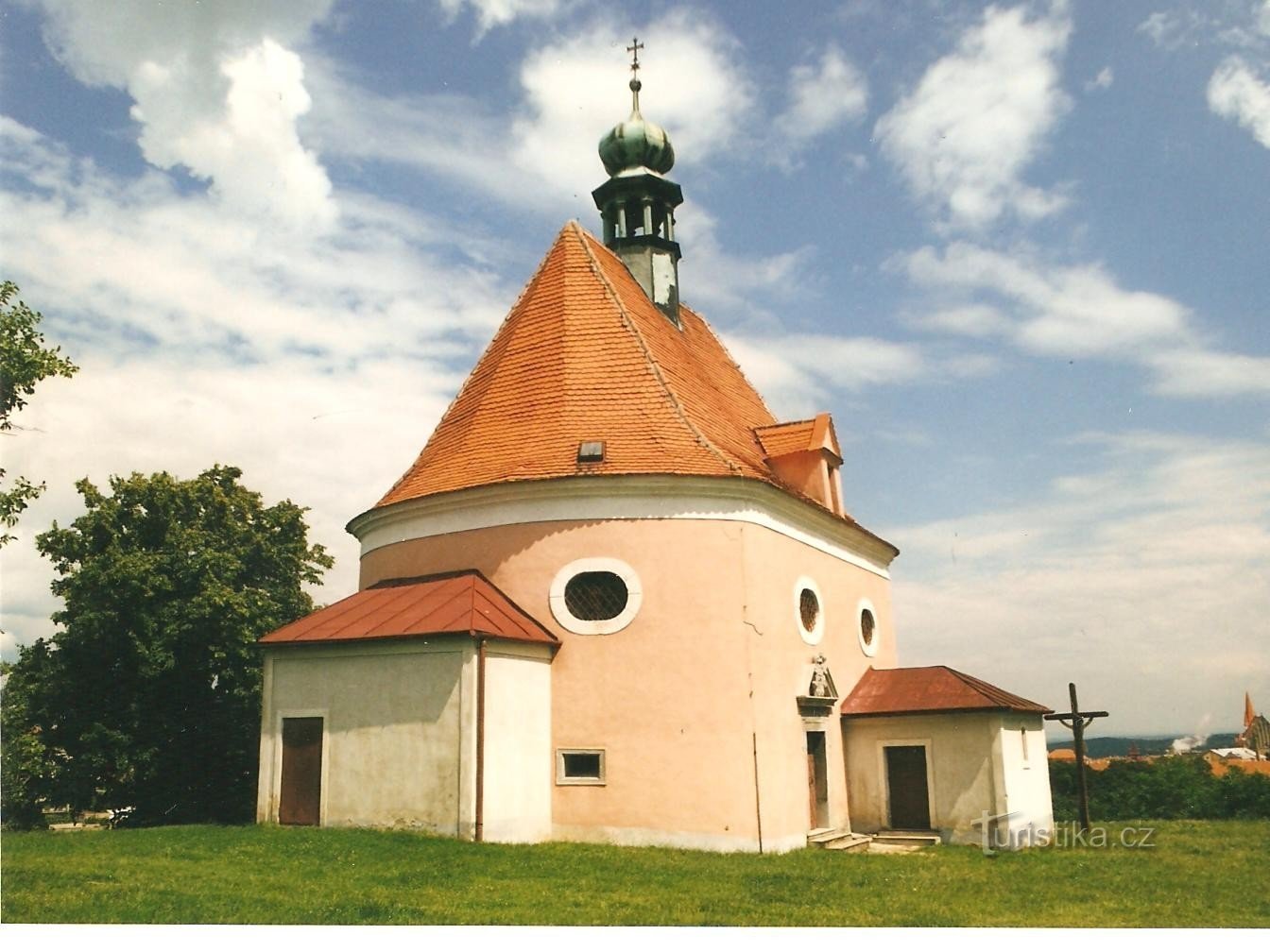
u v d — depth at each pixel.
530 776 19.19
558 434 21.70
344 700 19.05
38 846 15.95
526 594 20.59
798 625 22.42
